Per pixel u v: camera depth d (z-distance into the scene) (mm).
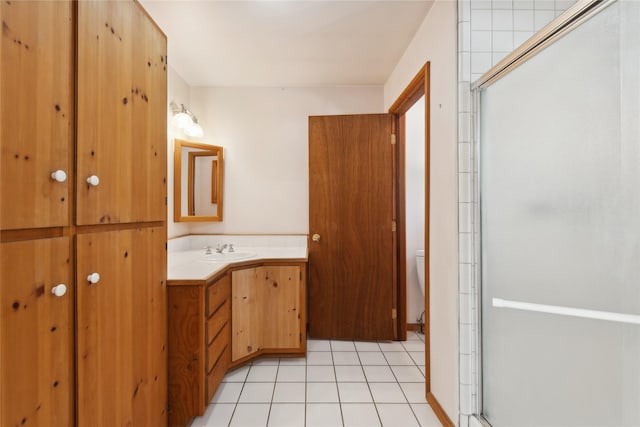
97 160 1041
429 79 1930
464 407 1567
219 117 3064
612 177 931
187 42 2277
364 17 1989
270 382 2150
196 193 2893
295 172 3078
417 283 3090
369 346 2748
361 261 2854
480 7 1558
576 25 1028
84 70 977
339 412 1826
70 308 936
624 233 902
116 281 1153
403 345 2773
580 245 1033
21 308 771
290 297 2494
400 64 2551
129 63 1229
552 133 1141
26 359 785
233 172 3066
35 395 810
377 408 1866
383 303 2838
